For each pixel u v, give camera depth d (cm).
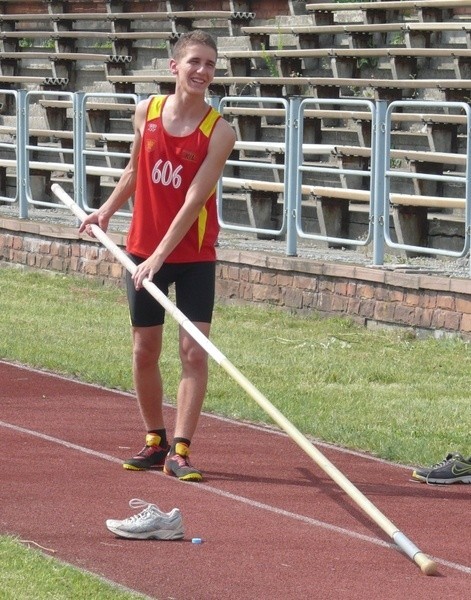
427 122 3131
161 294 1430
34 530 1255
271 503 1399
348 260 2759
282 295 2791
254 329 2602
